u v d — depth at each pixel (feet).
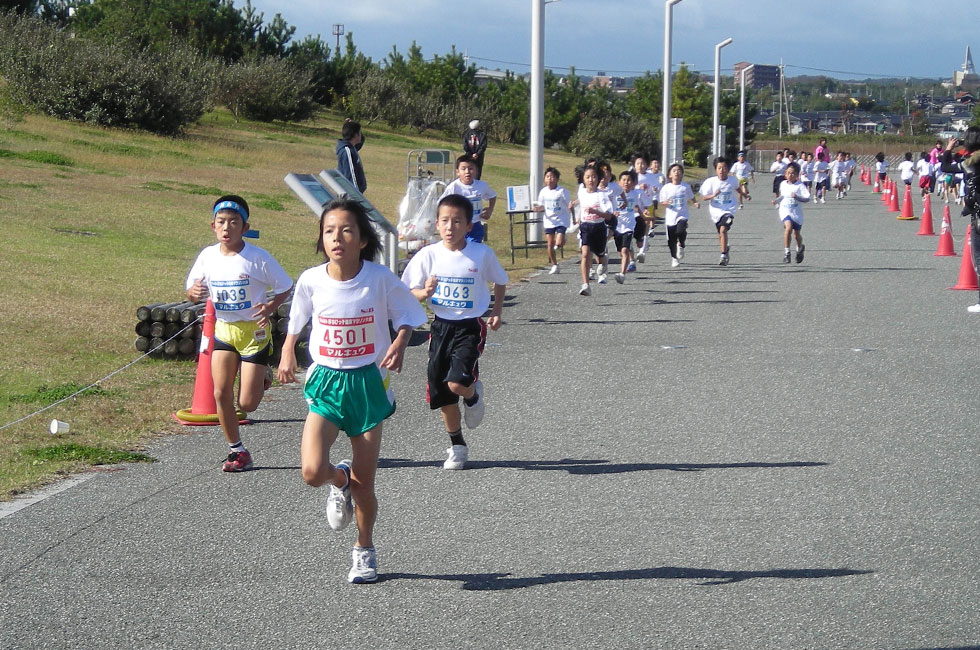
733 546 18.08
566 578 16.71
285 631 14.80
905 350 36.47
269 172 106.93
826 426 26.37
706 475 22.33
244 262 22.45
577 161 205.98
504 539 18.51
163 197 78.54
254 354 22.62
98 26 174.40
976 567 17.03
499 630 14.82
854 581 16.49
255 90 165.17
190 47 168.14
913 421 26.78
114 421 26.35
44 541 18.37
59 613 15.40
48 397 27.99
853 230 93.15
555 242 59.52
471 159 46.06
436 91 229.04
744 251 74.33
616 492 21.20
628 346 37.76
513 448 24.62
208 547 18.12
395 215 87.51
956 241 81.87
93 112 118.83
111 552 17.85
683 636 14.58
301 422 27.14
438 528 19.11
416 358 35.86
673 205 62.75
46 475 22.06
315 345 16.67
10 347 33.09
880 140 346.95
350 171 41.93
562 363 34.73
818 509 20.02
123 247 55.21
